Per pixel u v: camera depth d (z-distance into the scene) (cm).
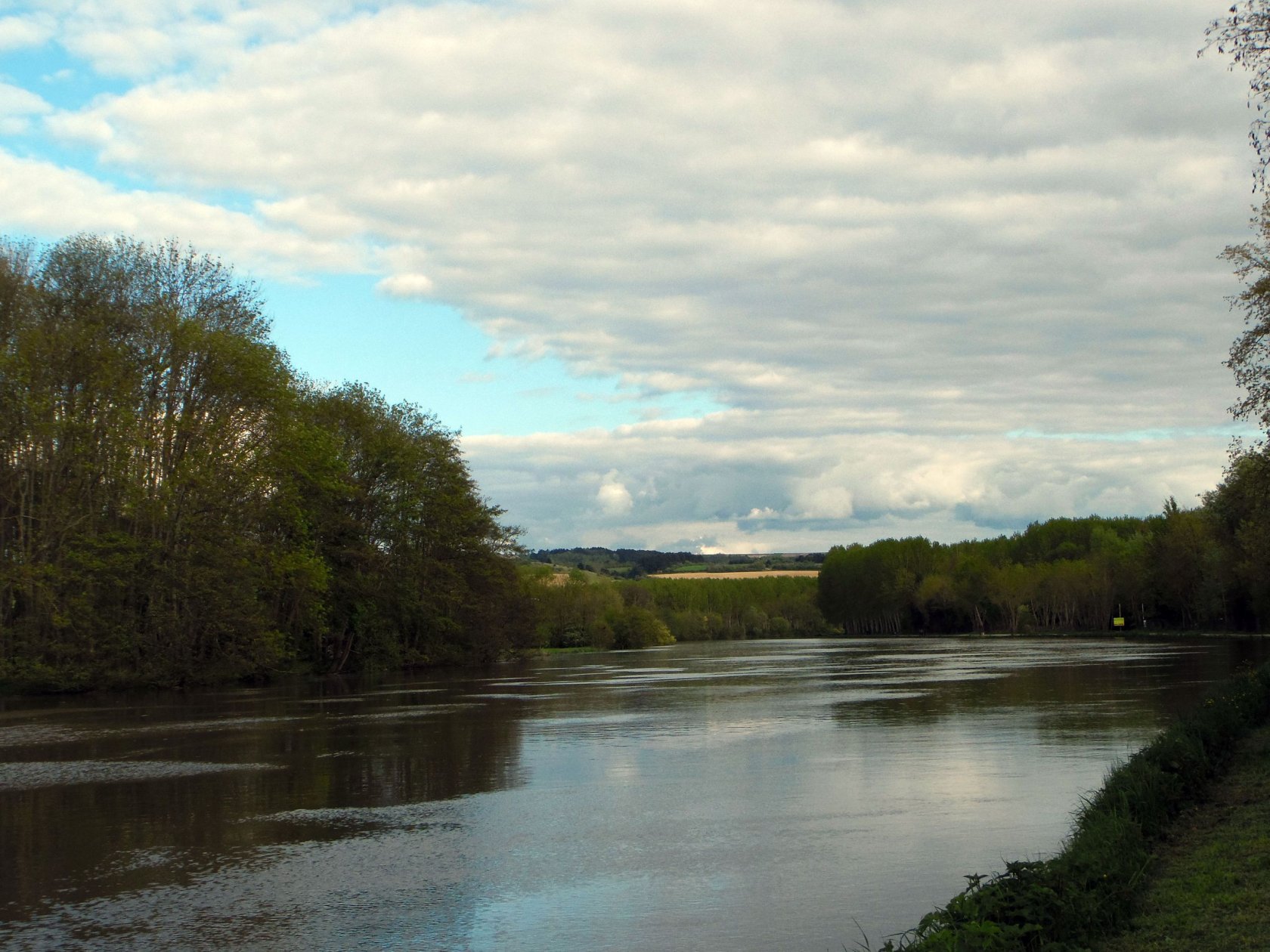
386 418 8575
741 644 15500
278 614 7312
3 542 5528
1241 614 11981
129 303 5975
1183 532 12912
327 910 1377
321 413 8050
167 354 5956
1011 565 18438
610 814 2009
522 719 3978
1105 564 15900
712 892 1429
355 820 1988
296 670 7481
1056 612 17475
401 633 8544
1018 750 2728
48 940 1266
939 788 2188
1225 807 1823
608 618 14338
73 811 2114
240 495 6322
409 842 1781
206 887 1501
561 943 1224
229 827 1936
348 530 7894
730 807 2050
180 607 6091
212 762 2825
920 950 942
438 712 4328
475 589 9038
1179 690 4403
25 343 5375
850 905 1341
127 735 3538
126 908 1397
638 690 5541
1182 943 1102
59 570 5472
